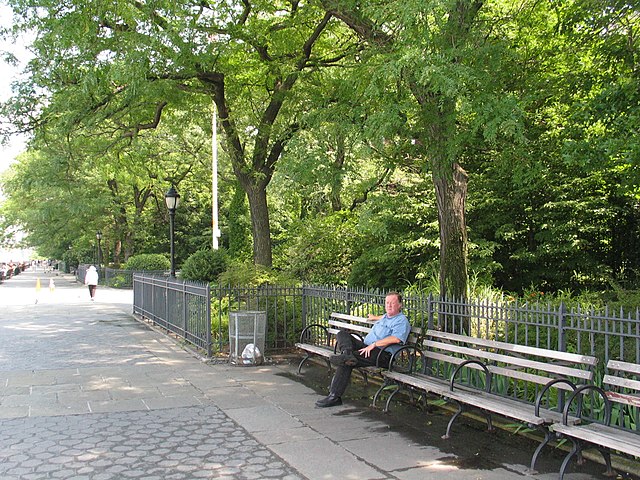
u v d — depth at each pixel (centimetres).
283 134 1409
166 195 1805
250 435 627
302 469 524
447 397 652
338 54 1484
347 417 699
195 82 1521
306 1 1299
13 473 515
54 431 641
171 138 3067
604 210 1287
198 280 1502
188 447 587
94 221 4425
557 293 1388
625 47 826
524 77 977
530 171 1009
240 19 1411
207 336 1098
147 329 1589
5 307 2372
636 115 751
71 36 1136
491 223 1441
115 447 586
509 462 540
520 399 626
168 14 1147
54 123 1331
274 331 1152
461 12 762
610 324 720
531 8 998
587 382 582
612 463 524
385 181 1681
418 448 582
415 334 793
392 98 809
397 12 711
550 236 1350
